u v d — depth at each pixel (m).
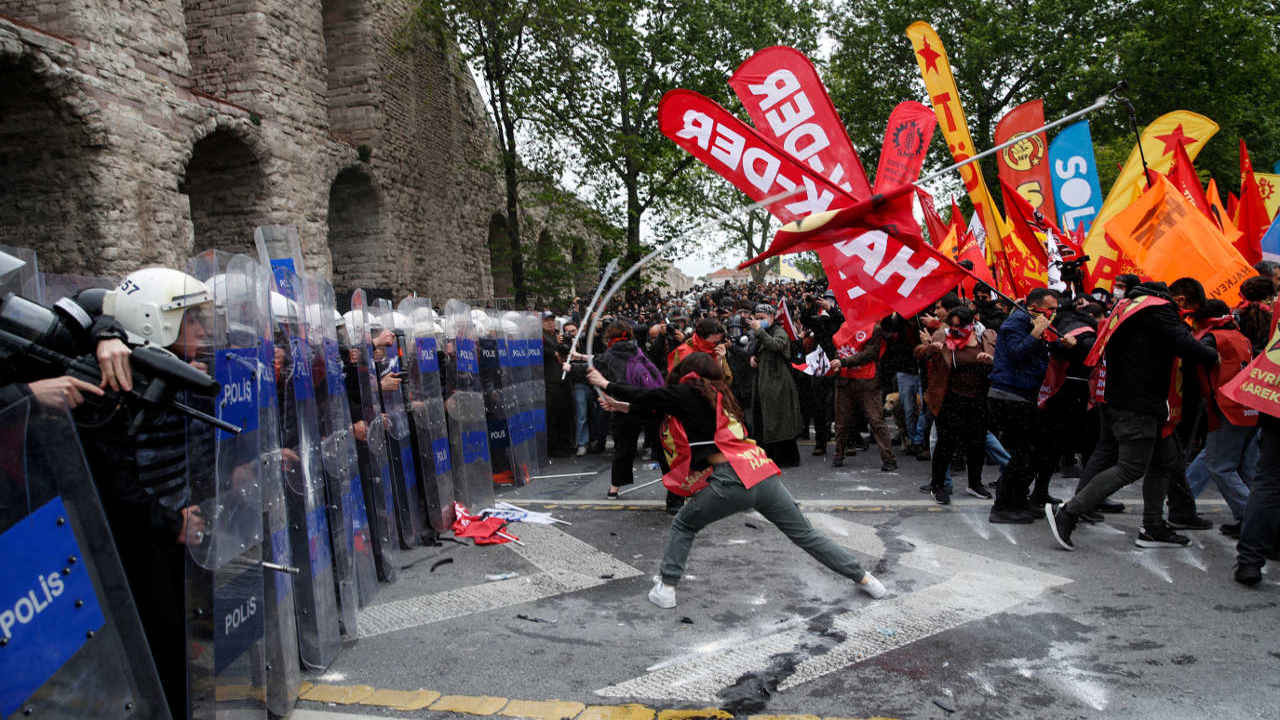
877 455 8.66
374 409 4.75
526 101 20.41
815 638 3.69
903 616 3.90
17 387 1.90
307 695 3.25
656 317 15.02
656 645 3.68
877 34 25.05
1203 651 3.40
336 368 4.04
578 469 8.51
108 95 11.26
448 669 3.47
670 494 6.22
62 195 11.16
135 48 11.88
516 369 7.79
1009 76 23.89
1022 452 5.53
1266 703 2.94
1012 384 5.52
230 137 14.36
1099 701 3.00
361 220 19.31
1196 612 3.85
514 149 21.20
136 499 2.46
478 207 24.92
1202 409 5.91
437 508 5.57
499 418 7.61
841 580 4.51
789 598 4.25
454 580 4.74
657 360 9.98
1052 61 22.58
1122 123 23.33
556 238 30.33
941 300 7.29
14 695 1.66
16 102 10.80
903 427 8.95
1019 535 5.29
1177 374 4.88
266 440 3.07
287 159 15.32
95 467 2.43
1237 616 3.78
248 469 2.75
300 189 15.66
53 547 1.80
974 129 24.31
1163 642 3.51
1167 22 22.86
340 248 19.41
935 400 6.24
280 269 3.52
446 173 22.75
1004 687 3.14
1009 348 5.52
